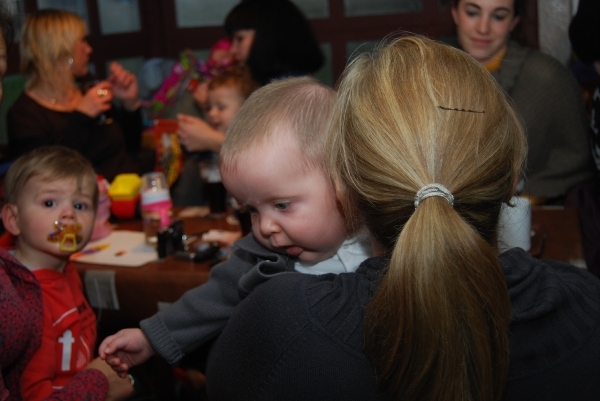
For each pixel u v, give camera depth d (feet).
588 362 2.01
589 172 6.23
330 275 2.30
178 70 9.72
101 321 4.90
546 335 2.03
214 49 9.39
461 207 1.96
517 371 2.02
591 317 2.08
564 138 6.24
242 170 2.64
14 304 2.95
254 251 2.93
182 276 4.45
